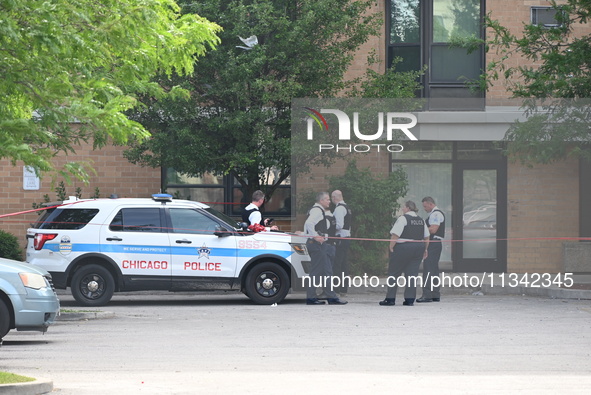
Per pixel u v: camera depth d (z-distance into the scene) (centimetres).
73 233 2828
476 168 3809
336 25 3241
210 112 3275
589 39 3269
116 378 1559
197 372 1625
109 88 1633
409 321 2406
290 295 3234
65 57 1590
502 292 3281
